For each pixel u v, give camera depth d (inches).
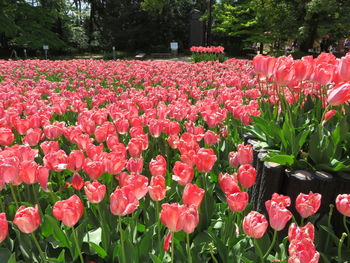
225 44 1210.0
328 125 94.2
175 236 72.5
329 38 835.4
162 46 1312.7
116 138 88.7
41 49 1283.2
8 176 61.4
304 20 744.3
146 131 130.6
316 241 73.9
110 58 1163.9
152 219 78.9
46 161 71.1
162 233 77.9
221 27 1010.1
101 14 1557.6
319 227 74.9
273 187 82.6
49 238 73.7
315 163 83.9
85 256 74.6
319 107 98.7
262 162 87.7
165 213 50.3
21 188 96.9
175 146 92.4
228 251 67.8
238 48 1124.5
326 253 72.4
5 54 1214.9
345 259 70.8
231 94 176.1
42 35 1157.1
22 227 53.7
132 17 1343.5
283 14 775.7
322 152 81.4
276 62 86.7
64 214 54.7
